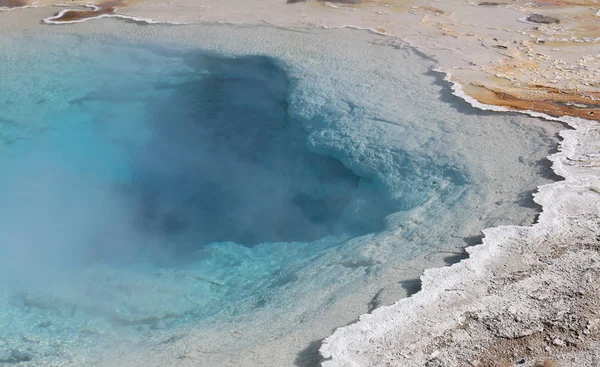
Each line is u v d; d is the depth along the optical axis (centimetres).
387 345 336
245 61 762
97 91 731
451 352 330
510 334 341
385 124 605
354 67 722
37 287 488
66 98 717
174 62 770
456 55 751
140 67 764
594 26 841
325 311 375
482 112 612
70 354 396
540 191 468
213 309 439
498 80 687
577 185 477
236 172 648
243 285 471
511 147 550
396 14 893
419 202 502
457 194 496
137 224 584
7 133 670
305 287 423
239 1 950
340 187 589
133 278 496
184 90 740
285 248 534
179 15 889
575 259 396
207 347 360
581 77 694
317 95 668
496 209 463
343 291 398
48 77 743
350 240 483
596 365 315
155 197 616
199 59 773
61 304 460
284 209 595
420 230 459
